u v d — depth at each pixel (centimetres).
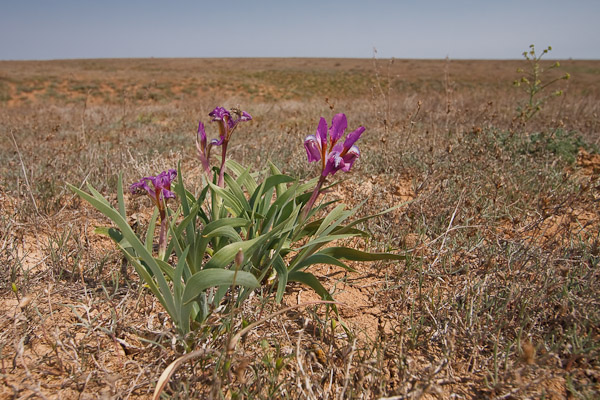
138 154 552
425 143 609
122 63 6531
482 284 256
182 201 252
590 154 586
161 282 199
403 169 520
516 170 485
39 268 287
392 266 309
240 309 232
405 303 260
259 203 284
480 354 218
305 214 225
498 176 450
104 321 230
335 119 209
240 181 270
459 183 413
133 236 191
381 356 205
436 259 296
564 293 236
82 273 256
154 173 484
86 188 445
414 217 368
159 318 238
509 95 1239
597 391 185
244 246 203
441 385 196
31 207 375
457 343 222
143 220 372
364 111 1072
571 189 420
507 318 236
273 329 232
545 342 215
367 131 770
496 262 288
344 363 199
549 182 448
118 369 199
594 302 233
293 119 1082
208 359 200
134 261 204
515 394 184
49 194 407
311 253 259
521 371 187
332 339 216
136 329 227
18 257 285
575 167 525
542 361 193
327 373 199
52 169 473
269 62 7319
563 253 286
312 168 517
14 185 445
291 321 242
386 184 470
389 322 245
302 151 569
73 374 192
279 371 191
